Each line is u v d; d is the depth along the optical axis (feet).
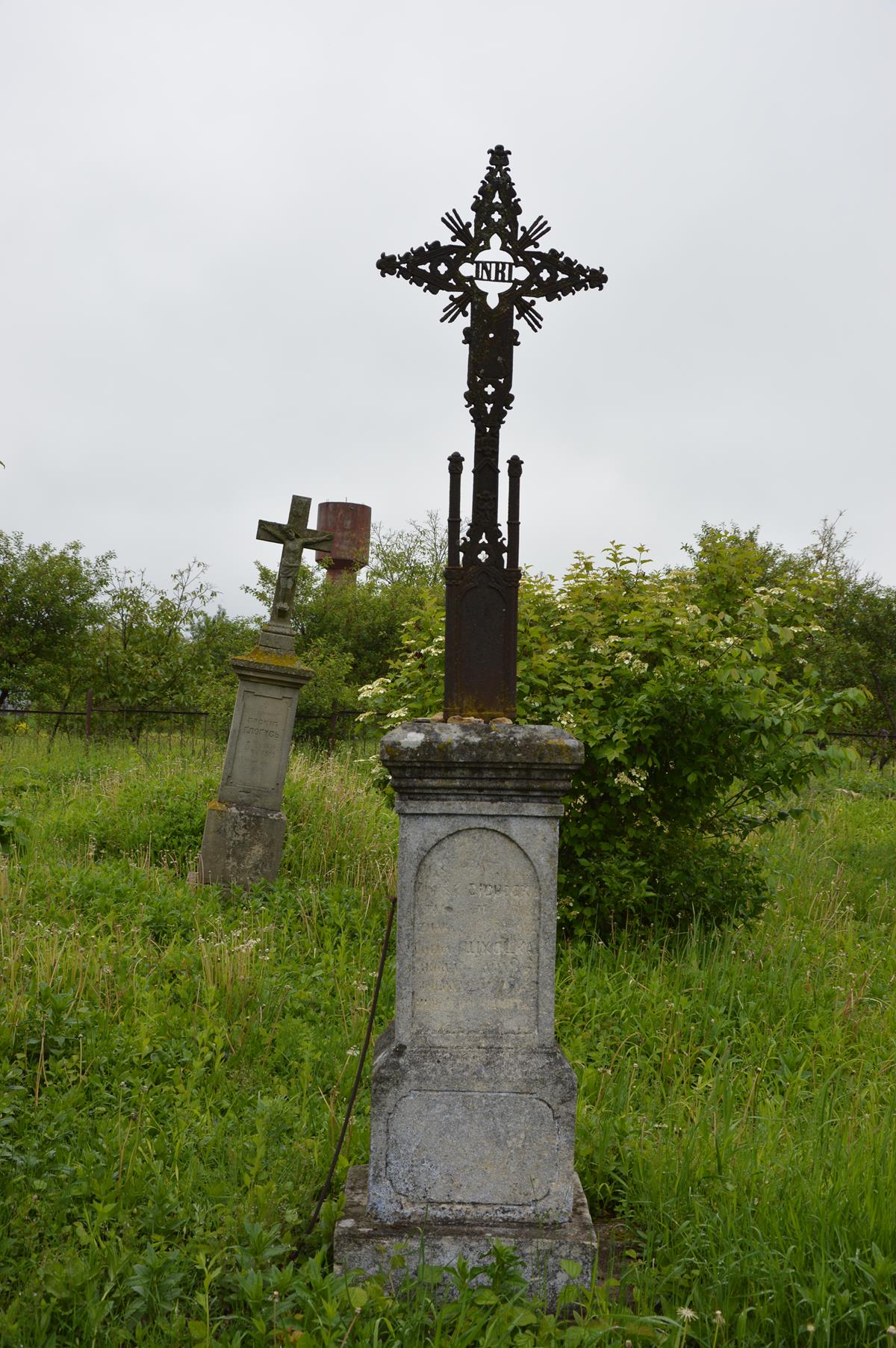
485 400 11.76
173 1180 11.69
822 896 26.04
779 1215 10.62
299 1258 10.73
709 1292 9.87
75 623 64.23
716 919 22.29
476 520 11.72
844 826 36.68
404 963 11.05
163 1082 14.65
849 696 20.21
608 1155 12.54
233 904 23.90
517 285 11.99
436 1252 10.58
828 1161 11.71
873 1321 9.21
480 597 11.70
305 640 64.54
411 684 24.76
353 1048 15.80
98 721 55.36
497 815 10.98
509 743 10.71
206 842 26.13
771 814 24.45
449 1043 11.05
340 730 55.57
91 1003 16.55
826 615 51.57
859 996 19.16
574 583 24.52
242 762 26.63
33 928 18.99
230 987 17.37
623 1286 10.36
